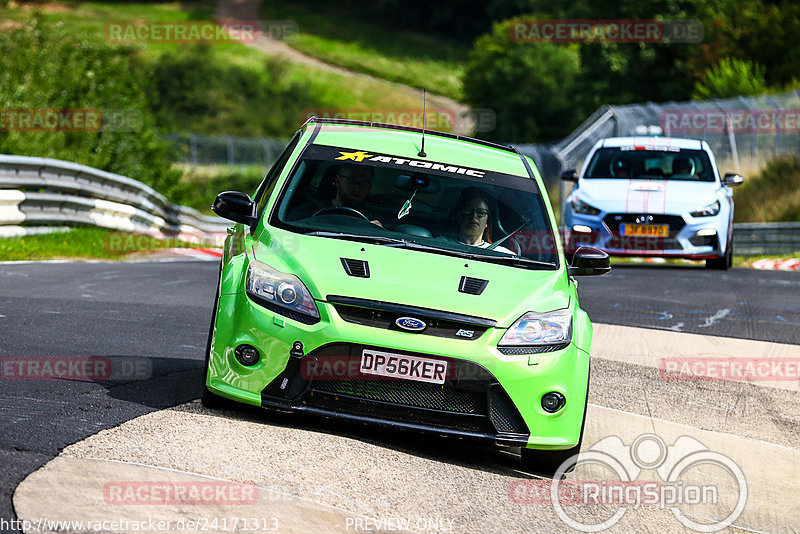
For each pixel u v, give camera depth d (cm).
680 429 1994
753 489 1712
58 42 7000
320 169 1831
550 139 18488
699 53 11750
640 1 12769
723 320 3153
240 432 1477
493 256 1739
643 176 4606
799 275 4572
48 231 4591
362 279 1569
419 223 1770
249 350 1527
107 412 1516
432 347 1515
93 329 2292
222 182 14388
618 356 2583
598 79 13675
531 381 1541
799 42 10788
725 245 4428
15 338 2070
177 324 2520
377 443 1579
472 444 1756
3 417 1428
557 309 1636
